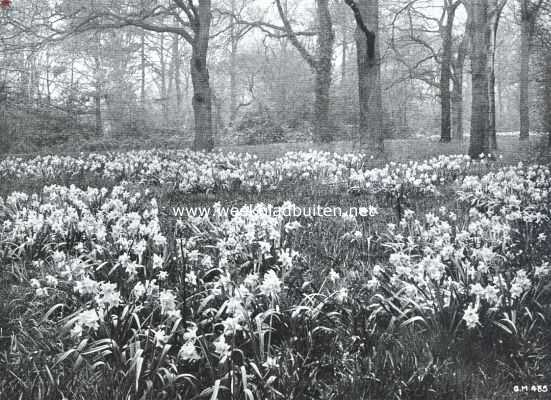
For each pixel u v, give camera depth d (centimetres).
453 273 466
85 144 2739
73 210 677
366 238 650
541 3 2112
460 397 318
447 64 2811
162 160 1502
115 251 537
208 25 2195
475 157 1589
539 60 1587
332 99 2795
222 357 327
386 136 3338
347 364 351
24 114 2588
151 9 2328
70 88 3331
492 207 777
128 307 386
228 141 3116
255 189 1027
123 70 3722
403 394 321
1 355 378
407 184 973
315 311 390
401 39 2977
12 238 596
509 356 356
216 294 400
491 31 1595
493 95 1911
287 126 3108
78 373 337
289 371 331
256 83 4450
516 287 386
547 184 934
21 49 2286
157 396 303
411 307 405
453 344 368
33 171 1270
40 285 493
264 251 500
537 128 1570
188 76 5400
